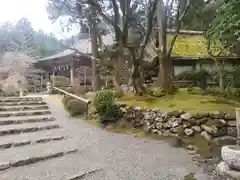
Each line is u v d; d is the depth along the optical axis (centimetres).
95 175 384
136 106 779
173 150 525
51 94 1335
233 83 1026
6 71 1859
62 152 485
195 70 1355
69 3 1000
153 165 431
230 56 1216
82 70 1947
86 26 1273
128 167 420
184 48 1408
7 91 1524
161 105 782
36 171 391
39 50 2470
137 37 1067
